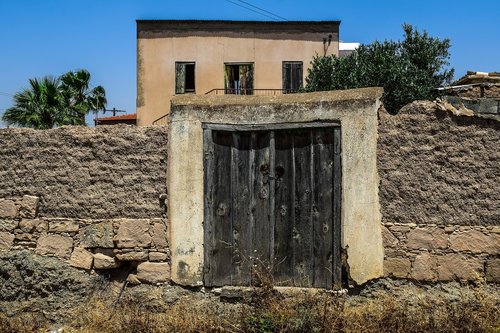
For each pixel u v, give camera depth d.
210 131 6.55
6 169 6.85
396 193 6.20
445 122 6.18
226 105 6.55
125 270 6.81
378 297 6.16
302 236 6.44
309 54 22.89
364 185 6.22
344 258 6.27
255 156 6.56
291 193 6.48
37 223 6.75
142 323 6.07
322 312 5.84
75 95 21.50
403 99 15.66
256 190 6.55
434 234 6.14
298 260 6.45
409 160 6.20
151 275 6.57
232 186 6.57
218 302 6.43
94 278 6.67
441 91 10.70
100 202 6.68
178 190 6.55
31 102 19.97
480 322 5.68
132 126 6.73
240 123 6.53
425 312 5.93
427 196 6.16
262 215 6.53
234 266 6.53
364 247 6.21
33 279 6.62
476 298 5.97
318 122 6.36
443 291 6.11
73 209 6.71
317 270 6.38
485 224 6.09
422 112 6.21
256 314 5.95
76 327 6.37
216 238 6.53
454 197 6.13
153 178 6.62
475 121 6.14
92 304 6.57
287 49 22.89
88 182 6.70
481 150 6.13
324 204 6.38
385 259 6.20
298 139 6.49
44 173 6.77
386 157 6.22
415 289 6.14
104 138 6.70
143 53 22.81
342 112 6.29
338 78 16.58
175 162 6.57
